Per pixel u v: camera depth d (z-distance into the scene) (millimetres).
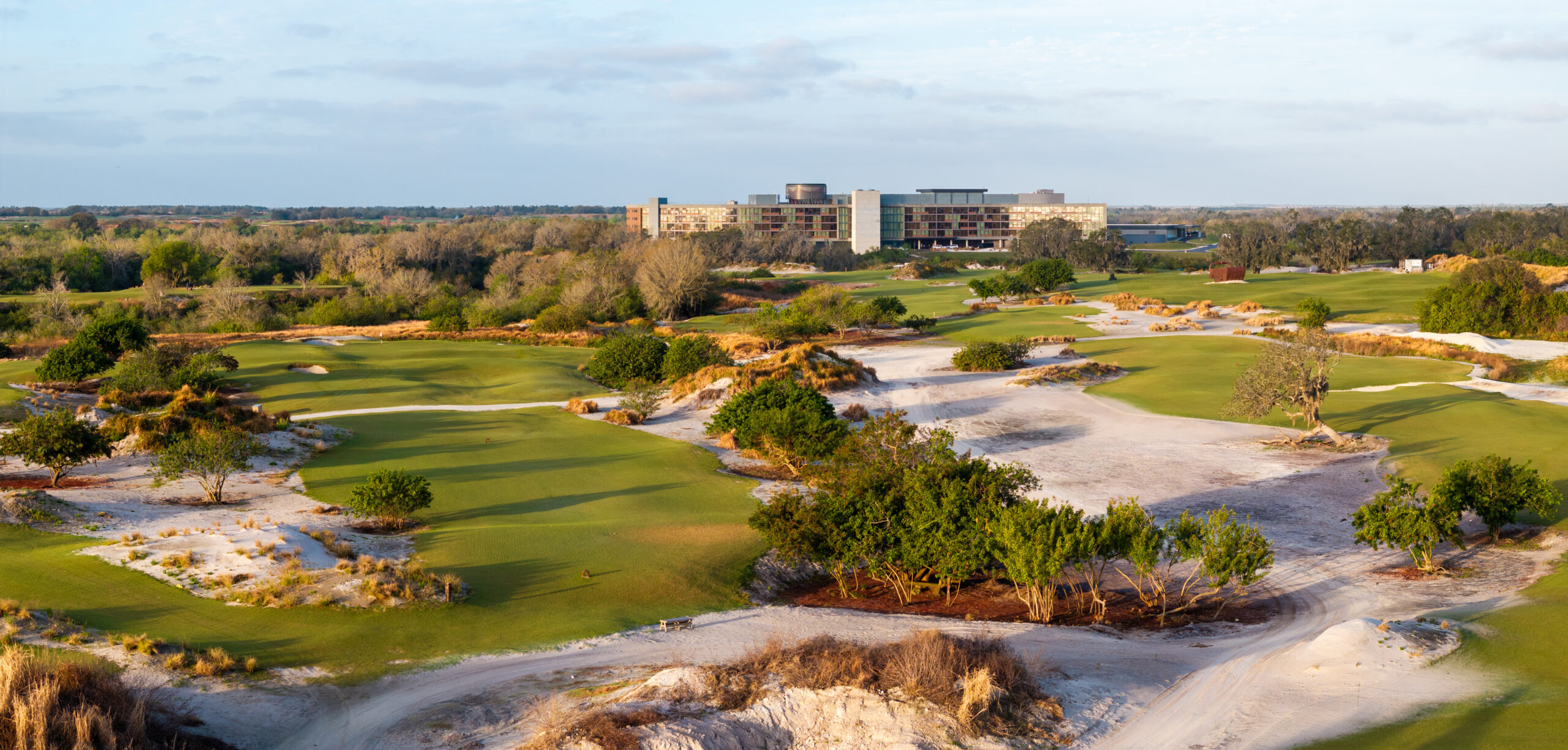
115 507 35469
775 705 17828
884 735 16906
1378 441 48719
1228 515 27703
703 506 39719
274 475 42469
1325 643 21531
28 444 37969
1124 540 26891
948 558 28266
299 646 22250
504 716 18453
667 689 18422
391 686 20328
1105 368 74938
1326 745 16625
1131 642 24078
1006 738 16984
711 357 72250
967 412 61469
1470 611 24922
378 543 32125
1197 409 59844
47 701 14961
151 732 16188
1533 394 60219
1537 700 17906
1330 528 36156
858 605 29219
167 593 25062
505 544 32469
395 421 57562
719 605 28359
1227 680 20312
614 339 78250
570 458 48125
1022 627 25656
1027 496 40812
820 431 44625
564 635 24406
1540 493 31891
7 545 29344
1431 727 16922
